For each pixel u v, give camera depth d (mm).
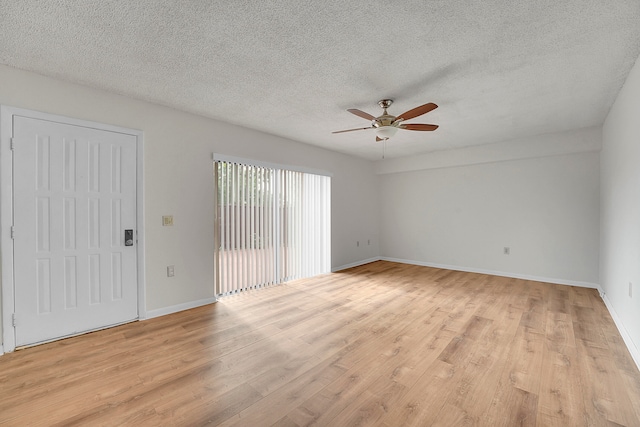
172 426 1561
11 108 2348
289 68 2396
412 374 2053
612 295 3273
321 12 1716
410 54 2184
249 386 1917
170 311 3268
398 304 3572
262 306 3508
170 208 3268
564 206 4504
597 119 3729
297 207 4891
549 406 1716
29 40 1989
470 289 4242
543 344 2498
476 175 5352
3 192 2324
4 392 1845
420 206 6082
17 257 2389
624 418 1614
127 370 2104
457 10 1699
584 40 1998
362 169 6254
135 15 1737
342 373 2068
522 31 1899
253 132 4098
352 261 5980
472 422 1591
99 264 2801
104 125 2811
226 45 2062
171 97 2982
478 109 3346
